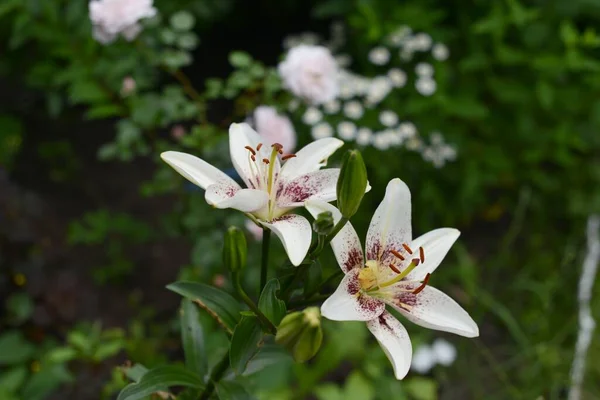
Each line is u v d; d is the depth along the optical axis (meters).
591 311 1.35
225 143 1.09
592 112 1.41
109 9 1.01
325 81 1.07
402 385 1.17
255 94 1.18
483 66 1.42
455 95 1.46
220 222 1.12
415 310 0.60
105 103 1.14
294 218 0.59
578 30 1.55
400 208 0.62
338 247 0.60
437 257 0.62
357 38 1.52
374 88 1.32
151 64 1.15
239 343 0.60
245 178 0.62
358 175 0.56
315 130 1.28
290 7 1.86
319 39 1.63
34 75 1.32
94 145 1.58
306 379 1.11
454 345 1.31
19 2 1.16
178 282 0.64
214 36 1.85
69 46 1.17
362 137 1.29
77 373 1.10
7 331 1.13
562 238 1.50
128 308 1.28
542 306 1.37
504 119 1.49
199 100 1.14
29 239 1.15
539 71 1.42
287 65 1.08
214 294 0.65
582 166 1.51
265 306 0.58
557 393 1.25
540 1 1.43
